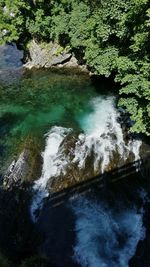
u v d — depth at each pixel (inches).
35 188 812.6
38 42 1264.8
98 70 967.0
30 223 764.6
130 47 792.3
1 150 881.5
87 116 975.0
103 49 967.6
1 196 796.6
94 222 768.9
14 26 1238.3
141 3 738.2
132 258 717.9
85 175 832.3
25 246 730.8
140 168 841.5
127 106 829.2
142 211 783.1
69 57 1208.8
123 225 764.0
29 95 1092.5
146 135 881.5
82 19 1115.3
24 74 1216.8
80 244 736.3
